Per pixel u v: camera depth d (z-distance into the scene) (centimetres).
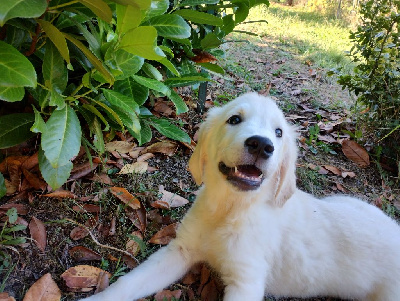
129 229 46
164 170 57
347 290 43
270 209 43
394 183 64
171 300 39
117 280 39
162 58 36
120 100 42
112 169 53
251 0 61
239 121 41
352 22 179
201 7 62
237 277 41
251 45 126
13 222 40
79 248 42
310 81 100
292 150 43
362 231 44
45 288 36
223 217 42
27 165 47
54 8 33
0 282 36
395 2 69
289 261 43
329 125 77
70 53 40
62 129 37
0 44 29
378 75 70
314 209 45
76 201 47
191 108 73
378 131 69
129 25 35
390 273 42
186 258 44
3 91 30
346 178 64
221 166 40
